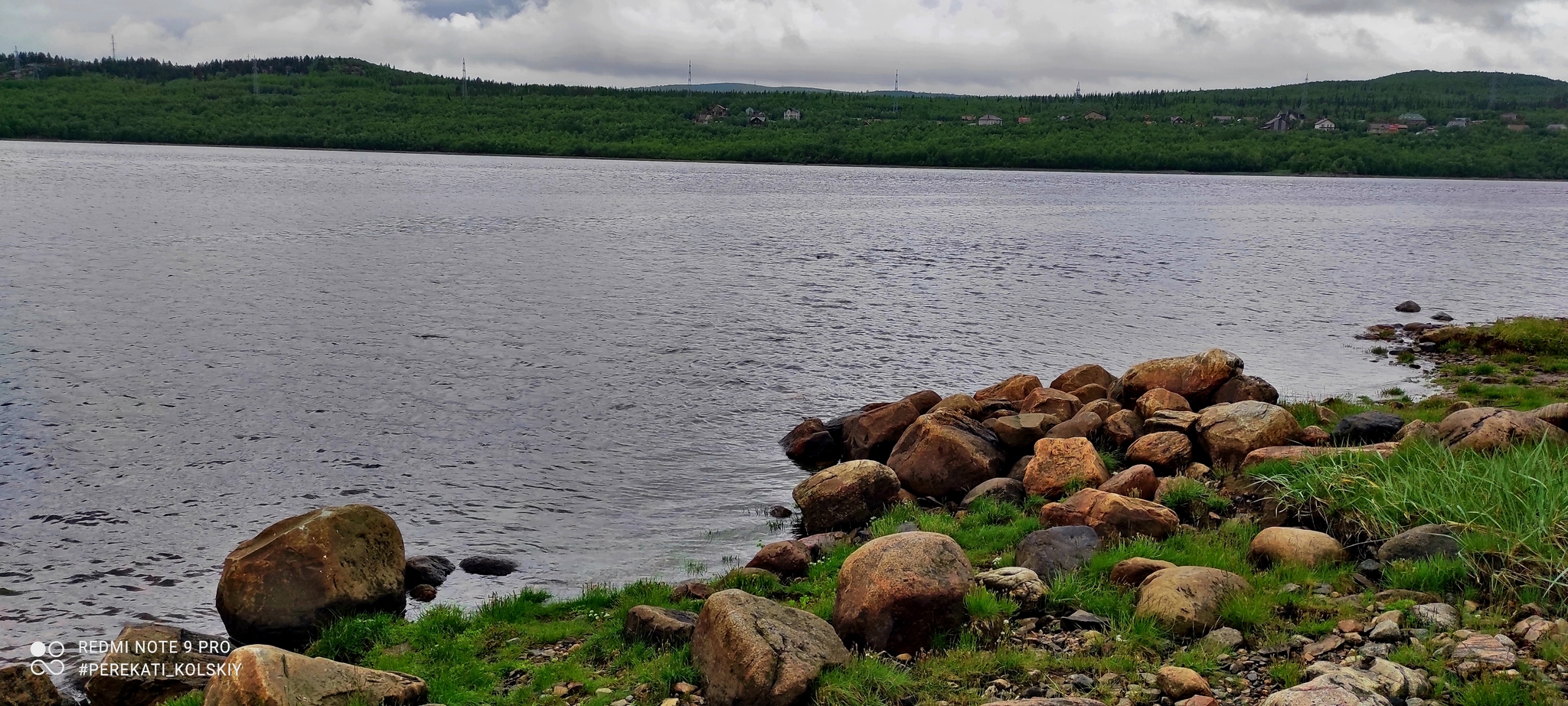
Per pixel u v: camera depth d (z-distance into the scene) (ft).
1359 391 82.74
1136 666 30.25
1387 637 30.25
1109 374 75.46
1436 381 85.61
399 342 101.35
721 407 78.28
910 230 249.34
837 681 29.30
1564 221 322.34
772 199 357.61
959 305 132.05
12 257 159.02
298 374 86.28
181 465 61.98
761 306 127.75
